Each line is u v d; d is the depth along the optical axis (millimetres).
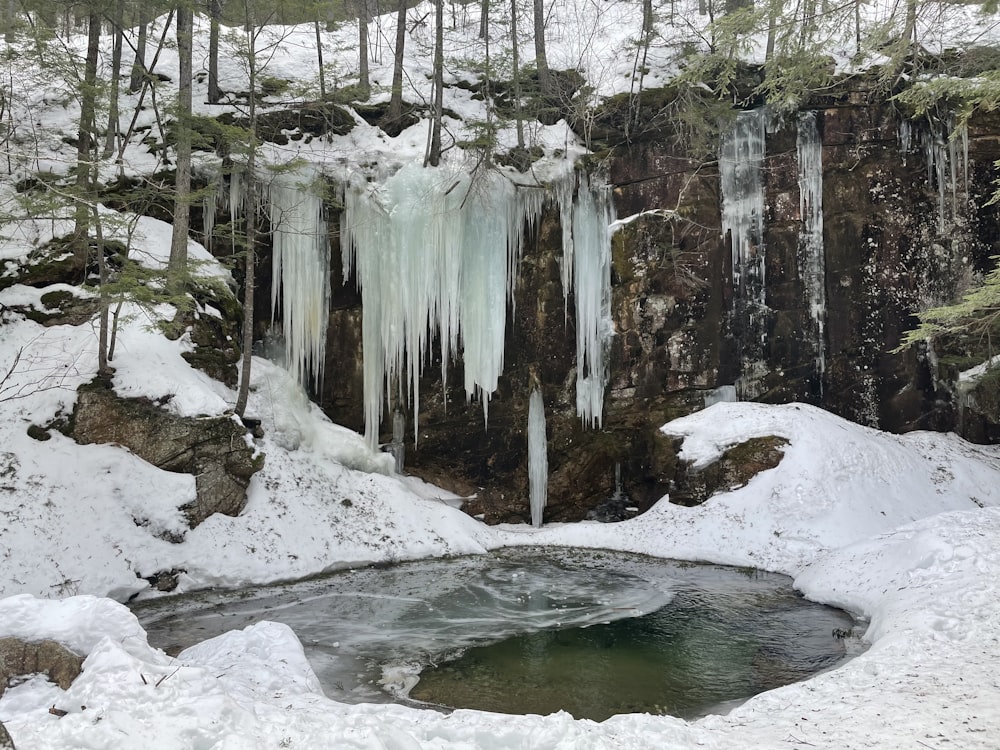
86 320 13047
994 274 10641
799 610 10289
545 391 16766
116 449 11648
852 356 16656
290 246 15695
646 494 16250
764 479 14305
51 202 11391
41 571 9969
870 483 14008
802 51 10359
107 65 17031
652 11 18500
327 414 16188
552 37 22594
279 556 12172
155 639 8875
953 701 5348
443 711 6703
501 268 16266
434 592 11383
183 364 13148
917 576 9242
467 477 16547
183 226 13133
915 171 16703
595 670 7914
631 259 16766
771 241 16797
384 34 23797
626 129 16938
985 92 10242
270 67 19266
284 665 6844
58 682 5281
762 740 4930
